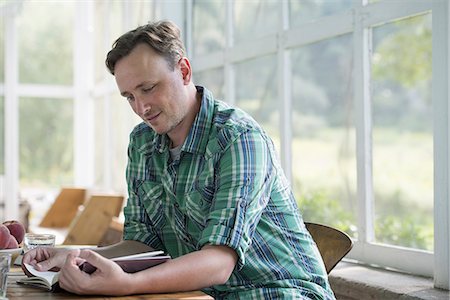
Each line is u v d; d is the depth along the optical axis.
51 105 8.08
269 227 2.27
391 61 13.12
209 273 2.05
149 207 2.47
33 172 7.97
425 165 13.58
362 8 3.45
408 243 5.71
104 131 7.46
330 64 5.91
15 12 6.96
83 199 6.90
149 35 2.18
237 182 2.16
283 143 4.12
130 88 2.20
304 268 2.28
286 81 4.09
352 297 3.09
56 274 2.08
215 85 4.86
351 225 4.37
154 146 2.43
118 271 1.96
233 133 2.22
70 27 8.14
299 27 3.92
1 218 7.10
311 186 4.86
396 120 13.73
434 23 2.88
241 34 4.54
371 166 3.50
